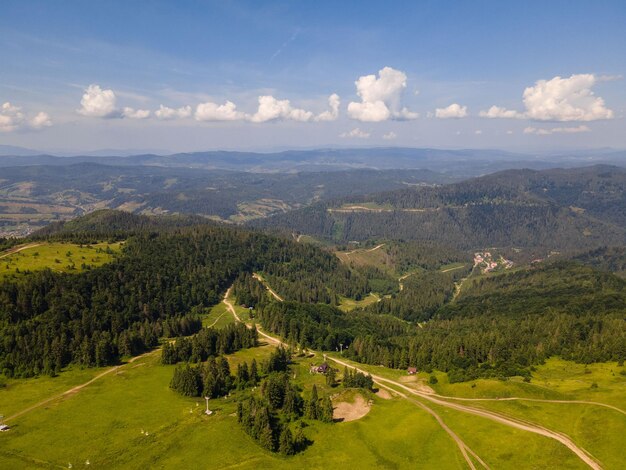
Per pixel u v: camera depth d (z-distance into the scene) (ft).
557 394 545.44
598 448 433.48
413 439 479.00
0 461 446.60
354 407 553.23
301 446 473.67
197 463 443.32
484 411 529.45
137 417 532.73
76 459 451.53
